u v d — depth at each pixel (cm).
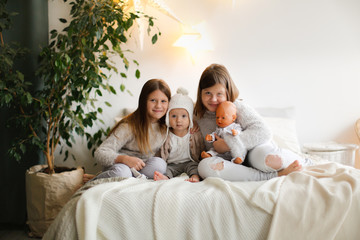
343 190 123
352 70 270
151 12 257
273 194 122
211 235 120
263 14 262
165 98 180
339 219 116
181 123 178
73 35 207
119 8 198
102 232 119
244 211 120
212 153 169
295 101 271
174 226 119
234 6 261
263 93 269
